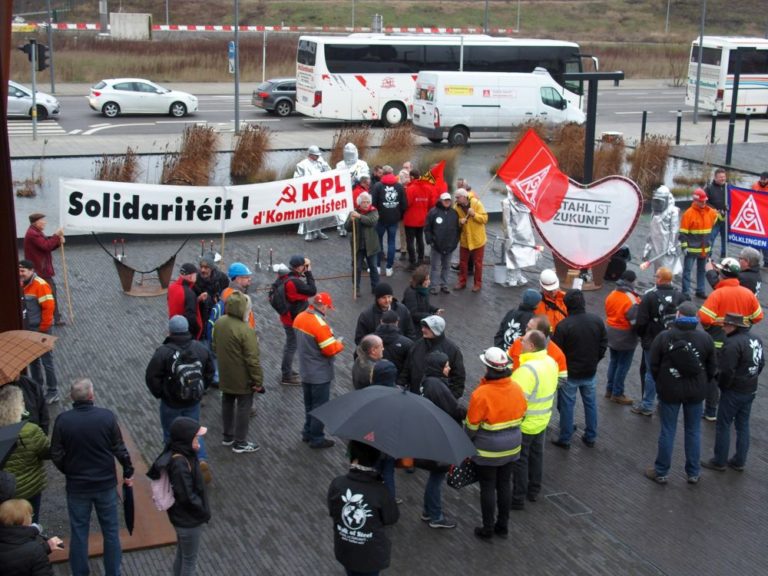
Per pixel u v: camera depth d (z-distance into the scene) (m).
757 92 39.78
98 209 14.45
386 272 16.88
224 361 9.66
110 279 16.25
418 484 9.47
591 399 10.26
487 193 24.27
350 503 6.57
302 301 11.52
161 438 10.17
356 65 35.19
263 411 11.03
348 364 12.54
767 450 10.52
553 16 76.88
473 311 15.05
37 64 28.27
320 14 71.88
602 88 51.47
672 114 40.56
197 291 11.52
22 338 7.95
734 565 8.15
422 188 16.91
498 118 31.69
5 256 8.59
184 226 15.09
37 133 30.33
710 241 17.42
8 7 8.13
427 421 6.81
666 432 9.47
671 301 10.88
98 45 51.19
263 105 37.38
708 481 9.73
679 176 25.73
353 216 15.27
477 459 8.14
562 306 11.31
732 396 9.68
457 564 8.00
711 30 75.19
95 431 7.20
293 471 9.58
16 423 7.03
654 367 9.45
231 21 70.25
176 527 7.04
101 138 29.20
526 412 8.75
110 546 7.43
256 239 19.42
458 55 36.12
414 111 32.50
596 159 25.30
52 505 8.81
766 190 17.45
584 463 10.03
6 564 5.94
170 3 71.88
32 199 21.19
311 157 19.17
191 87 46.25
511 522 8.75
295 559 7.98
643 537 8.56
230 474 9.46
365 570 6.61
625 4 80.12
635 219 15.22
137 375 11.96
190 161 22.55
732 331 9.64
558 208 15.34
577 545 8.38
